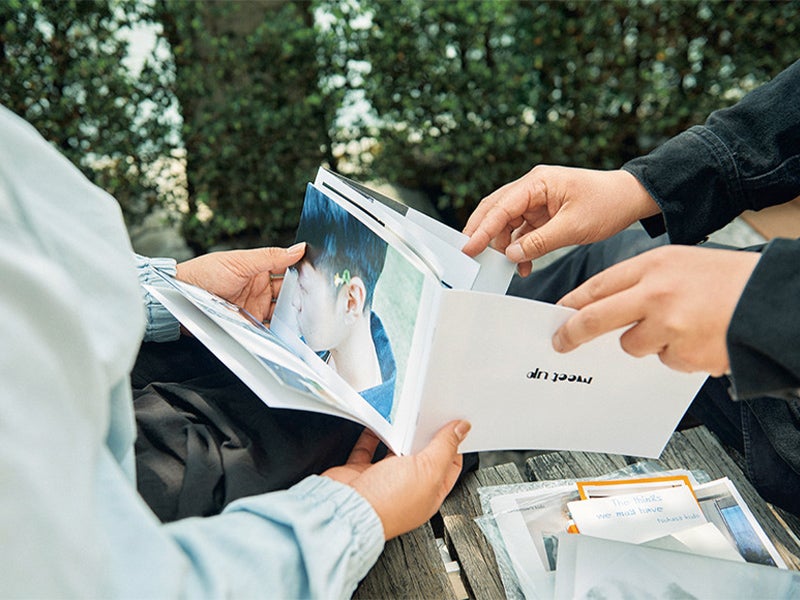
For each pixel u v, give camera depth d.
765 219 2.18
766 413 0.91
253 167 2.25
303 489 0.74
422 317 0.80
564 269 1.24
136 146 2.13
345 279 0.93
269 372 0.83
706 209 1.05
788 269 0.65
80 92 2.04
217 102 2.22
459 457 0.88
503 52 2.28
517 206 0.99
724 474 1.00
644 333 0.70
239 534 0.66
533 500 0.94
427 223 0.97
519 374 0.80
